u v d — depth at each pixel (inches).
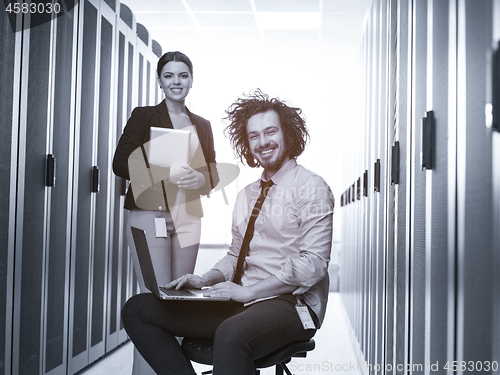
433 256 57.6
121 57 133.7
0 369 83.0
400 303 77.4
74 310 111.2
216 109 101.8
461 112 47.8
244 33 157.1
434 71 58.3
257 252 71.2
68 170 106.4
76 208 111.0
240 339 56.7
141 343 65.4
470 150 44.9
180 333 66.4
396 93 83.9
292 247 68.6
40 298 96.0
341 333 167.6
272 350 60.7
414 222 68.1
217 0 141.6
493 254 39.0
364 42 138.6
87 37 112.7
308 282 63.9
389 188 89.2
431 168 59.1
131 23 140.3
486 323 40.3
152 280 66.0
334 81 181.0
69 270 108.0
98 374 113.8
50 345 100.3
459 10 48.6
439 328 54.3
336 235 248.4
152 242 91.7
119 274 139.6
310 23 157.2
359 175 147.0
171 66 96.3
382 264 96.1
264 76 134.7
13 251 86.4
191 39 163.6
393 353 82.7
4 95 81.9
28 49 88.5
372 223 113.4
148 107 97.4
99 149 123.1
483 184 41.5
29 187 91.0
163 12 148.6
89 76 114.9
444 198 53.2
